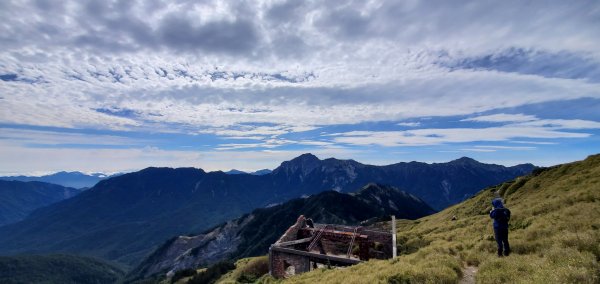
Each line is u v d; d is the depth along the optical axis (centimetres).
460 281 1551
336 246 4856
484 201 7312
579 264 1275
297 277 2747
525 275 1320
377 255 4472
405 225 10206
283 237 4534
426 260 1914
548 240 1733
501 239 1725
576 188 3416
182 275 15100
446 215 8344
